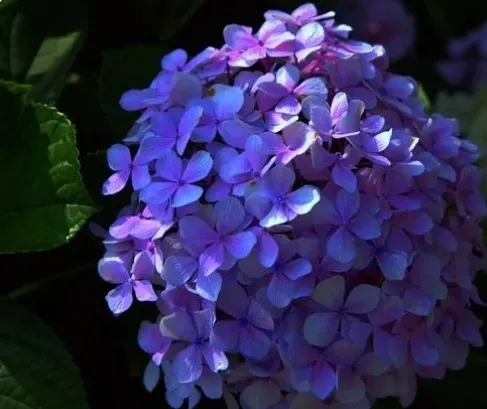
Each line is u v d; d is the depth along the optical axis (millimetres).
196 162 854
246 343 842
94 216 940
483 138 1032
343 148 866
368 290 840
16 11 973
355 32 1134
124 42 1039
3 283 947
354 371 848
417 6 1180
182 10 1034
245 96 877
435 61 1157
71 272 937
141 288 862
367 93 893
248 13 1057
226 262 839
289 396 858
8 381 879
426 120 907
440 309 886
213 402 944
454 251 885
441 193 891
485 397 968
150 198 853
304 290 836
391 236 858
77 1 979
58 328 953
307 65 901
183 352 853
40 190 885
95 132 991
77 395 881
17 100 887
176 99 892
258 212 838
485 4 1143
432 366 894
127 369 957
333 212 842
